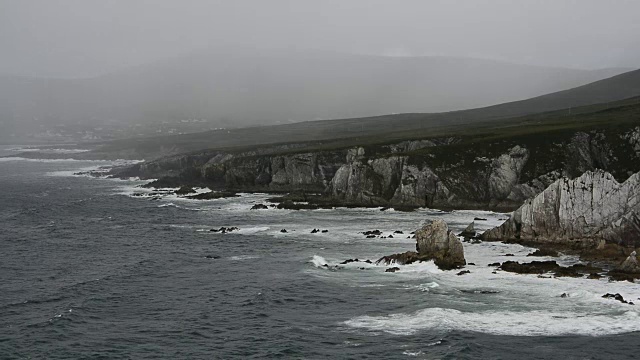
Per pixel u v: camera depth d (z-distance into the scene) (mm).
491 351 44094
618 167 118438
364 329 49656
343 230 96875
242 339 48375
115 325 52312
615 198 74938
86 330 51062
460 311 53188
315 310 55250
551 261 69188
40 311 56594
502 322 50125
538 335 47125
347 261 73938
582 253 71938
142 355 45469
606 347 44500
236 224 107250
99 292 62906
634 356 42875
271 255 79938
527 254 73875
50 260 80250
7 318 54375
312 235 93375
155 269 73438
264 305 57094
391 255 74188
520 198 118625
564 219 77562
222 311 55781
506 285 61000
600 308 52938
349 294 59906
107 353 45906
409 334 48125
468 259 72562
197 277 69062
